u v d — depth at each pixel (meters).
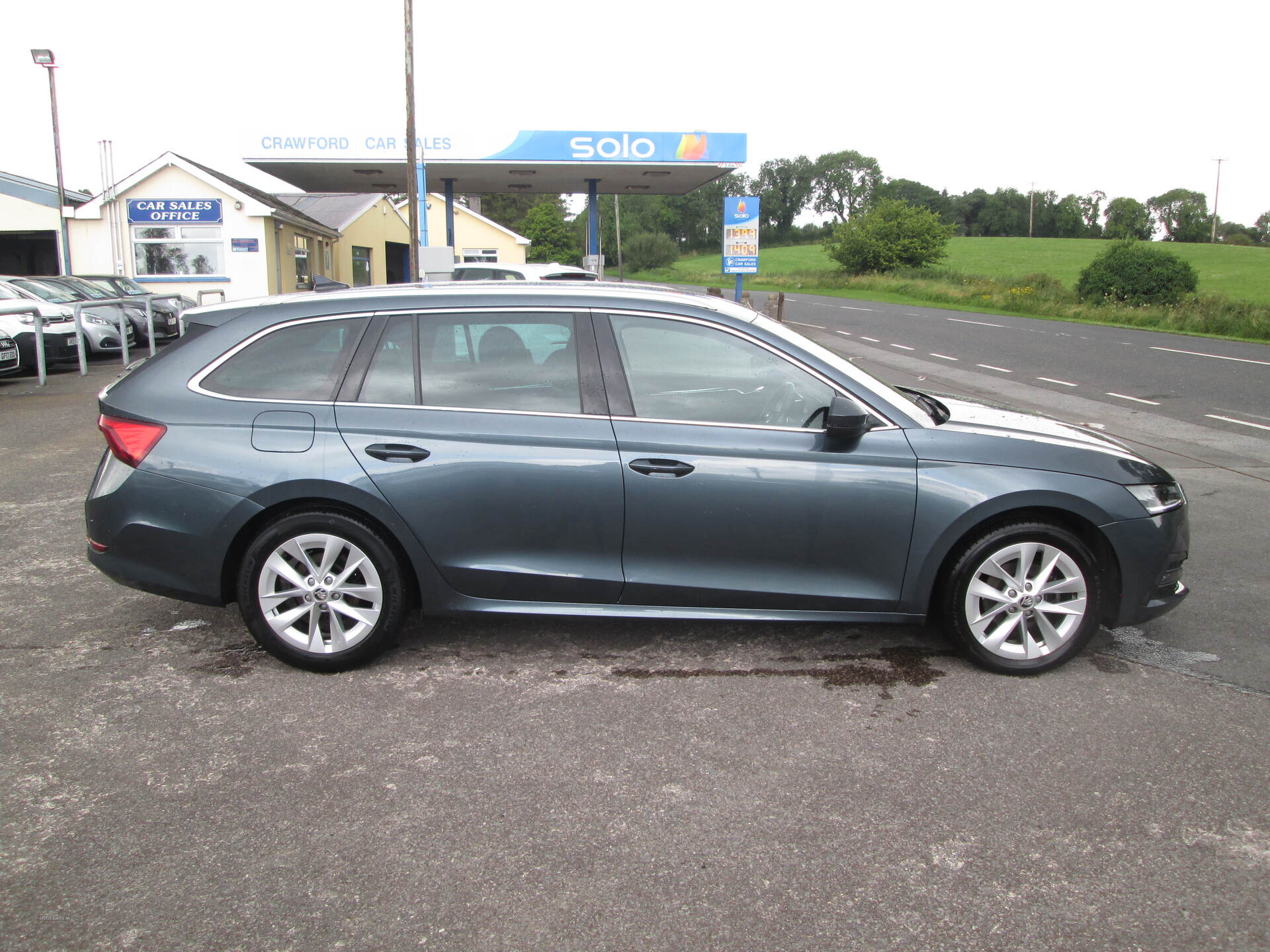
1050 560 3.76
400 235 41.75
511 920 2.37
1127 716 3.49
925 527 3.71
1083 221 134.25
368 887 2.49
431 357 3.79
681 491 3.68
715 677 3.82
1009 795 2.95
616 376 3.76
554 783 3.01
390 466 3.65
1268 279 51.84
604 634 4.29
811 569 3.77
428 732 3.34
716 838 2.72
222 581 3.75
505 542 3.73
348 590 3.76
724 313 3.86
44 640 4.17
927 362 17.14
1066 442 3.85
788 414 3.79
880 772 3.08
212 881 2.51
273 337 3.83
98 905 2.41
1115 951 2.27
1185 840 2.72
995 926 2.35
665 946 2.28
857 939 2.30
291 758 3.15
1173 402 12.45
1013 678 3.82
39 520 6.16
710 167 23.16
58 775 3.04
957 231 131.25
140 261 23.39
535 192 28.81
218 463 3.67
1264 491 7.34
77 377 13.88
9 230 25.05
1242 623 4.47
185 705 3.54
